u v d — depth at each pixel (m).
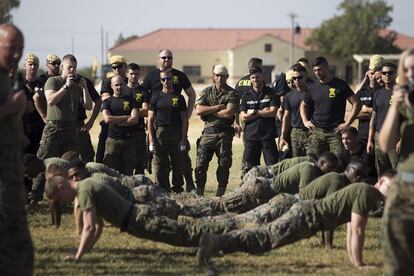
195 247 11.71
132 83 17.77
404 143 8.24
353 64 106.94
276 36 107.38
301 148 17.31
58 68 17.31
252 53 107.50
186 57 110.38
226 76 17.73
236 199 13.05
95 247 12.30
